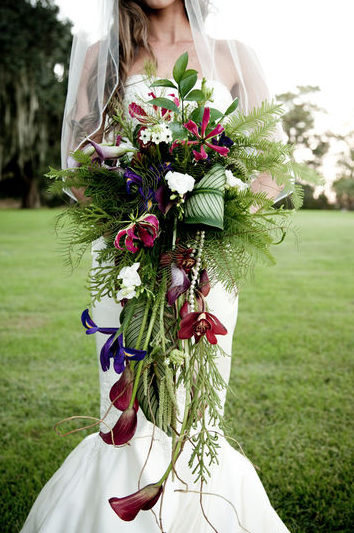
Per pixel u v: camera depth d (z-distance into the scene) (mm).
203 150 1623
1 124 24812
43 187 29875
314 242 14352
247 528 1955
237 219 1699
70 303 6918
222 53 2318
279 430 3336
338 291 7801
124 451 2004
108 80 2168
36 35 24938
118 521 1832
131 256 1672
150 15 2256
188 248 1660
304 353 4836
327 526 2451
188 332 1551
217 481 2027
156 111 1857
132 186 1690
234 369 4438
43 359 4715
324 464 2943
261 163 1746
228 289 1777
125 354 1560
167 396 1632
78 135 2246
